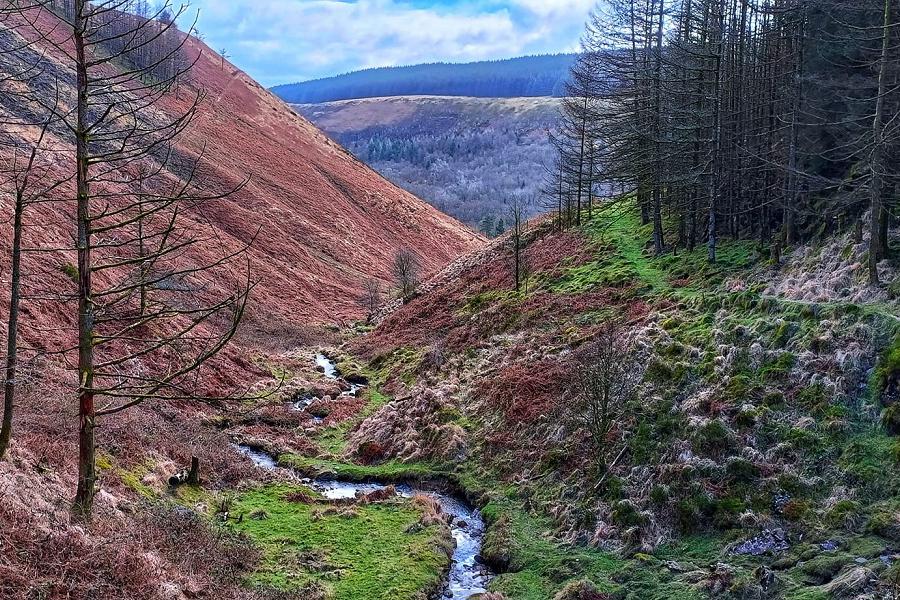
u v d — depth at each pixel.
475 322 44.44
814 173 34.84
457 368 38.06
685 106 43.66
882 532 17.39
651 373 26.75
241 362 43.69
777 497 19.89
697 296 31.61
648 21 46.66
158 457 26.08
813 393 22.16
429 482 28.28
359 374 45.38
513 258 56.09
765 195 37.72
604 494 22.70
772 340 25.03
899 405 20.02
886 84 29.17
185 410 34.12
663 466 22.38
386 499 26.14
